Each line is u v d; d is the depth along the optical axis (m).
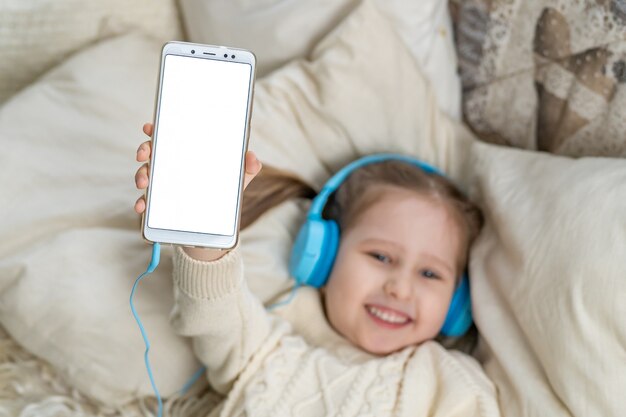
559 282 0.97
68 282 1.05
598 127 1.16
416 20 1.31
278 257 1.18
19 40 1.34
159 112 0.80
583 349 0.92
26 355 1.12
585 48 1.15
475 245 1.17
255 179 1.22
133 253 1.09
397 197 1.16
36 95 1.23
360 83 1.28
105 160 1.19
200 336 0.99
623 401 0.88
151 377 0.97
